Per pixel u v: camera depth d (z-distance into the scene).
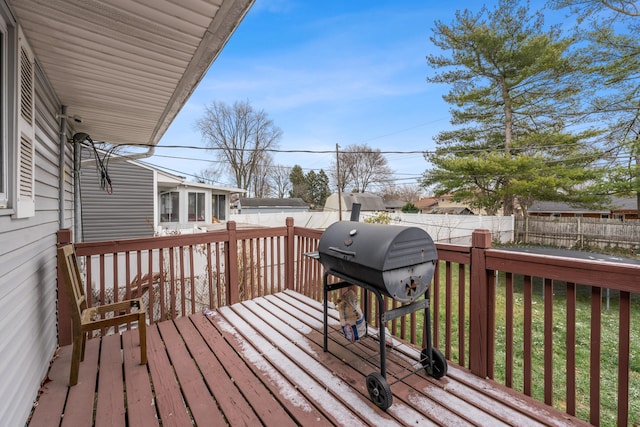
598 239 13.02
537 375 2.98
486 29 13.23
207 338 2.56
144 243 2.85
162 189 12.66
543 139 13.10
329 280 3.57
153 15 1.87
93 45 2.21
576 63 12.30
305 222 15.22
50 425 1.58
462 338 2.09
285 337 2.57
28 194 1.91
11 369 1.49
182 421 1.61
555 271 1.61
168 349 2.38
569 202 13.34
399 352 2.30
